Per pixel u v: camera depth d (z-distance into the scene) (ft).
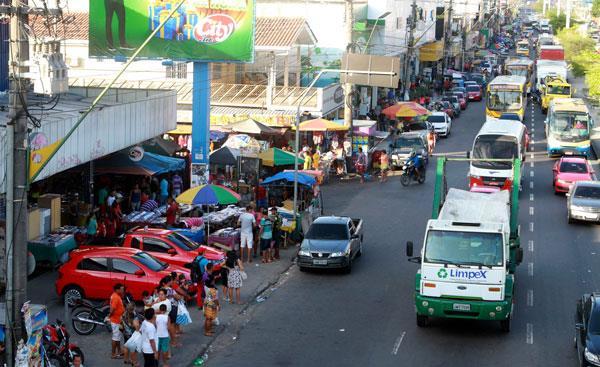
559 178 143.23
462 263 73.00
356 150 167.63
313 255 94.99
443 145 202.49
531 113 270.46
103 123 99.86
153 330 61.36
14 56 57.21
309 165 149.89
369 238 114.01
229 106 171.63
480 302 72.43
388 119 214.48
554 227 120.67
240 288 86.38
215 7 123.13
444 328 76.23
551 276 94.84
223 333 74.38
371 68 133.08
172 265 84.84
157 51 124.47
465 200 85.92
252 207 103.14
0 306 60.44
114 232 103.81
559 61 316.40
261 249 101.45
